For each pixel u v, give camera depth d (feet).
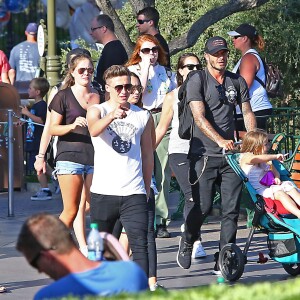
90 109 54.80
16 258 72.38
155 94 74.95
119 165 54.44
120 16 131.95
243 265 64.13
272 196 64.75
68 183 64.59
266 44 128.16
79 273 33.50
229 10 100.53
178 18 129.80
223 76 65.10
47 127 70.79
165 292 32.45
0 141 106.42
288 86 130.31
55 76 113.70
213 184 65.98
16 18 175.01
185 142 69.77
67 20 155.94
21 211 95.25
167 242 79.82
